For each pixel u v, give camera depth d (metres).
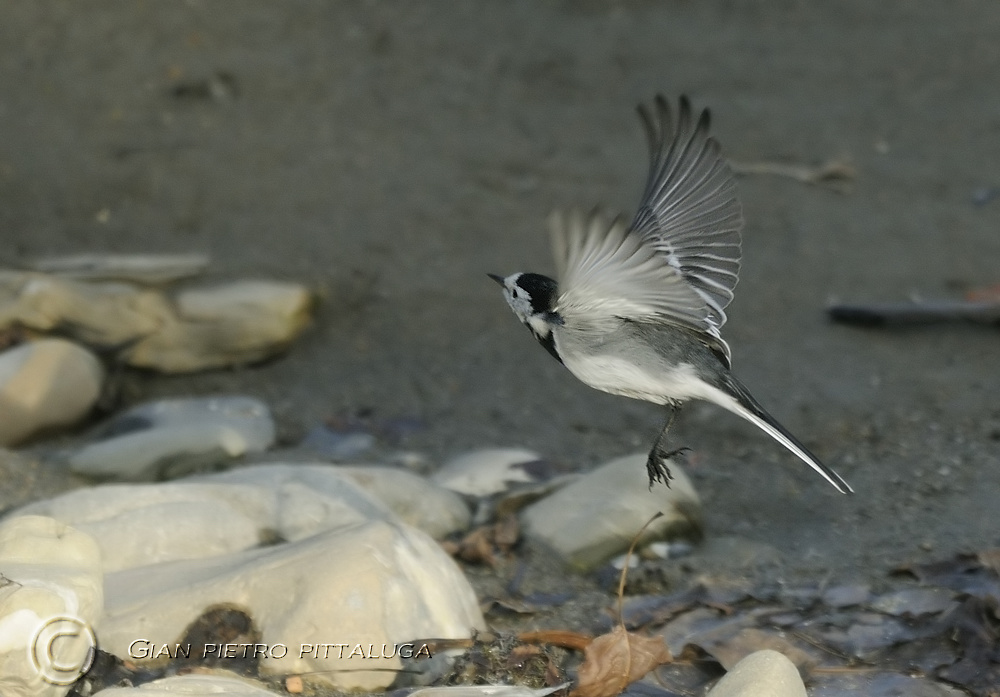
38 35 19.41
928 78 19.50
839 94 19.11
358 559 8.04
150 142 17.42
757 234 15.57
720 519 10.57
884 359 13.02
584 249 7.07
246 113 18.28
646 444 12.02
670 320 7.92
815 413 12.17
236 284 13.54
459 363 13.38
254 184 16.59
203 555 8.98
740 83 19.45
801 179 16.78
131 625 7.91
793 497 10.88
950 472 10.96
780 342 13.39
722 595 9.21
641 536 9.72
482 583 9.43
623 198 16.20
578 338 7.98
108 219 15.65
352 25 20.64
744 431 12.07
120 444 11.20
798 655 8.36
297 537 9.27
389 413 12.55
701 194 8.47
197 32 19.92
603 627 8.80
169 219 15.72
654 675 8.29
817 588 9.29
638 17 21.55
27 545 7.75
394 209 16.11
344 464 11.51
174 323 13.15
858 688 8.06
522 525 10.02
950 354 13.07
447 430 12.27
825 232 15.55
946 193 16.36
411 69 19.62
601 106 18.86
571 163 17.25
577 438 12.13
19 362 11.97
